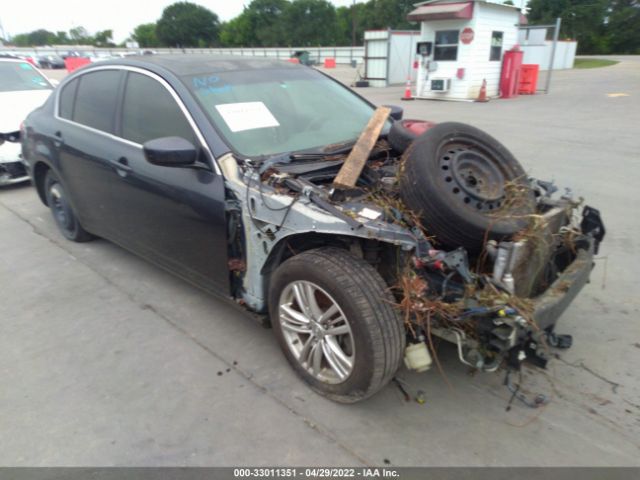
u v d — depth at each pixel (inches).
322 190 105.6
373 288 96.9
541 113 470.6
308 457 96.4
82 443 100.4
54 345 133.0
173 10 3307.1
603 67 1181.1
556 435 101.0
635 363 122.5
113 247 196.7
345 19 3031.5
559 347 126.0
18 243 202.5
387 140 139.7
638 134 363.6
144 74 144.6
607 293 153.8
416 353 100.7
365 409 108.5
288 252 114.5
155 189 135.0
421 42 594.2
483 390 114.0
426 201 98.0
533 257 100.4
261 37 3117.6
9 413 108.8
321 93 154.3
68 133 171.3
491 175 110.5
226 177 117.3
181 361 125.6
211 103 130.3
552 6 2149.4
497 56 596.1
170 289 161.8
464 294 92.9
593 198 231.1
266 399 111.8
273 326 117.3
